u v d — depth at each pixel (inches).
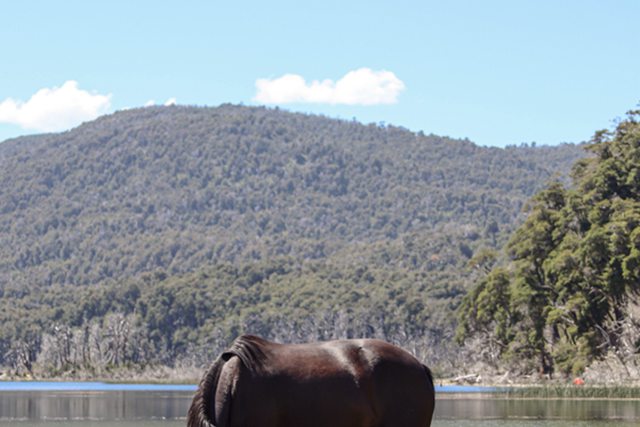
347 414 655.1
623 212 3777.1
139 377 6840.6
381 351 676.7
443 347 6884.8
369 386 662.5
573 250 3929.6
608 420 1809.8
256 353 654.5
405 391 671.1
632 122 4325.8
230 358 652.7
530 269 4192.9
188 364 7736.2
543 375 4111.7
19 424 1806.1
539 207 4249.5
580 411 2096.5
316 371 655.8
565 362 3853.3
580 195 4146.2
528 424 1710.1
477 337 4680.1
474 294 4643.2
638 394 2758.4
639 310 3735.2
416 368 681.0
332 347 673.6
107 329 7662.4
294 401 647.8
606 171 4109.3
